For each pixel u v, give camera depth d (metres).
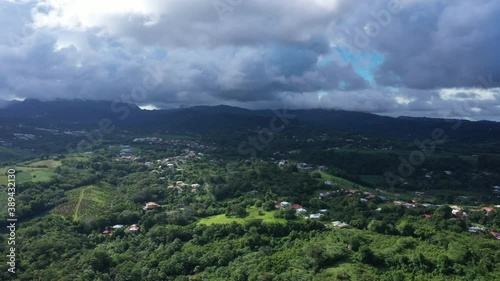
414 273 65.81
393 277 64.25
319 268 69.00
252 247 81.56
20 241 86.56
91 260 77.50
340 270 66.81
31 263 77.38
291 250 76.94
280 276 66.25
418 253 68.94
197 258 79.06
